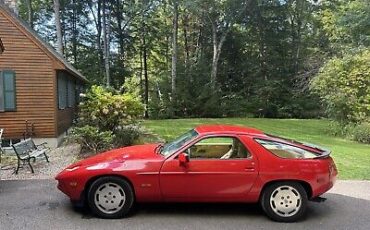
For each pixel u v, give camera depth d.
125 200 5.41
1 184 7.41
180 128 20.33
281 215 5.36
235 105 32.75
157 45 37.22
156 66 38.12
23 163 9.33
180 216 5.52
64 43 35.66
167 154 5.57
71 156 10.98
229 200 5.43
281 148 5.48
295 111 32.34
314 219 5.47
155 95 35.19
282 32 36.31
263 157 5.40
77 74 17.38
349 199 6.52
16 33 13.02
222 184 5.37
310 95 31.17
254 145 5.46
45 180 7.77
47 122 13.47
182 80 32.84
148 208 5.87
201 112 31.73
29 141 9.73
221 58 36.66
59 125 14.18
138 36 35.56
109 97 12.52
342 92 16.97
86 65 33.59
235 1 32.97
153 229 4.96
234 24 35.47
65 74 15.92
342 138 16.38
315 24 36.12
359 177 8.23
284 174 5.35
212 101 31.77
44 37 35.12
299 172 5.35
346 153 11.77
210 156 5.57
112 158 5.66
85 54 34.84
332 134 17.59
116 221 5.27
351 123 16.69
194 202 5.59
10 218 5.36
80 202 5.58
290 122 25.94
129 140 12.66
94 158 5.90
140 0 31.78
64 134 15.49
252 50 36.88
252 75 35.59
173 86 32.12
